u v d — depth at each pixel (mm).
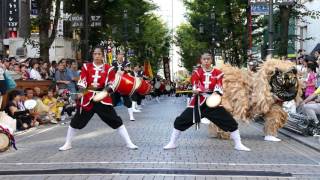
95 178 8844
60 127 17125
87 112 11891
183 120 11969
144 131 15602
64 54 42344
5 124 12766
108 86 11867
